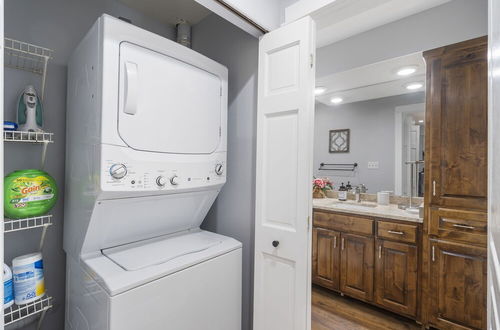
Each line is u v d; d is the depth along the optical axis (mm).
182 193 1365
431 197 1989
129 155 1093
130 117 1097
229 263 1397
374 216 2324
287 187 1380
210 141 1457
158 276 1071
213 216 1855
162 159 1209
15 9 1341
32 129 1270
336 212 2553
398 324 2141
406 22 2160
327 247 2605
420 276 2078
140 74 1128
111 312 937
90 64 1124
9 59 1325
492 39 685
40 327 1399
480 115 1786
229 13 1272
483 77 1773
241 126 1670
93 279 1071
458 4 1929
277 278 1421
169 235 1532
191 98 1348
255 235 1517
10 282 1112
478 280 1804
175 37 2016
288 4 1441
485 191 1781
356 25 2289
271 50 1447
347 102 3104
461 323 1868
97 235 1194
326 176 3303
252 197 1602
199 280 1234
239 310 1466
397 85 2744
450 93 1894
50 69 1461
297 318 1336
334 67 2598
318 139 3350
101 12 1634
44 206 1251
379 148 2891
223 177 1539
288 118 1382
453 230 1894
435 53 1934
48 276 1466
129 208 1202
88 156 1132
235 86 1703
